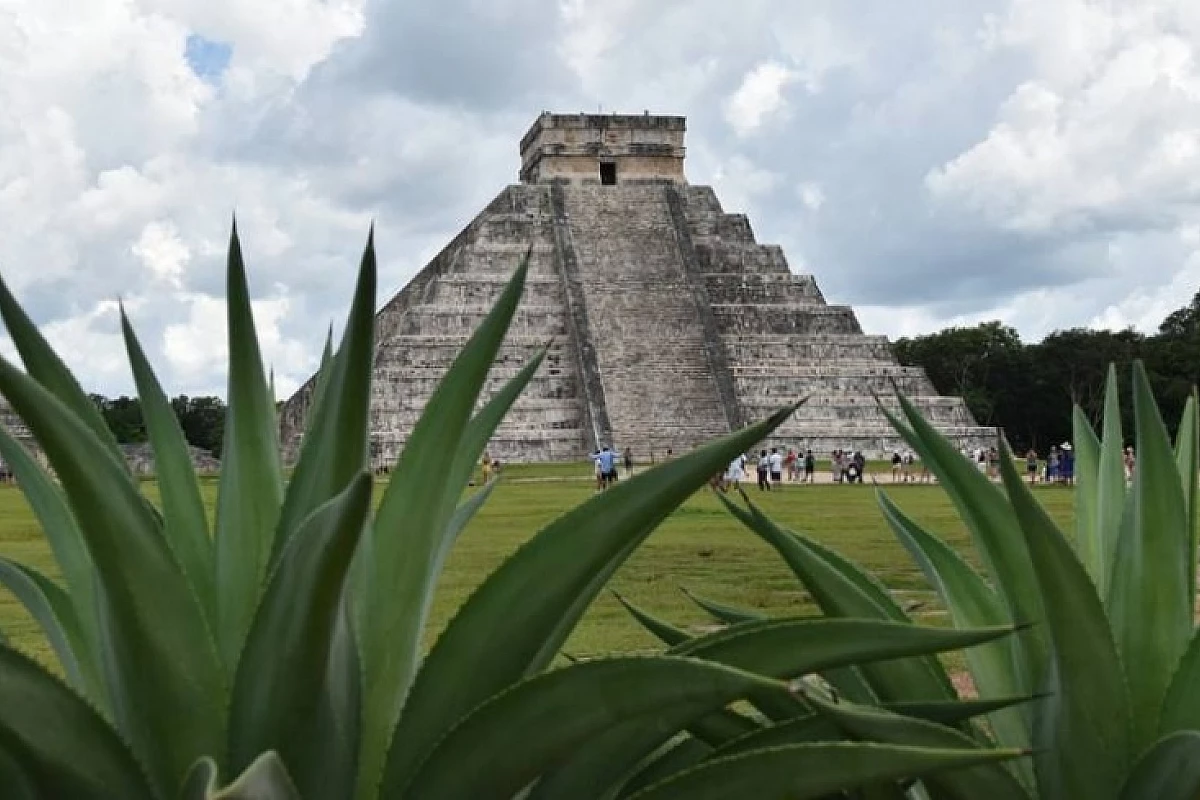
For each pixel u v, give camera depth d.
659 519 2.85
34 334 3.15
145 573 2.57
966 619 3.64
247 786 2.03
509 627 2.85
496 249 72.31
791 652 2.88
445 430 3.11
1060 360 99.06
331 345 3.54
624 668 2.59
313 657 2.46
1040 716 3.27
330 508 2.37
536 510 31.55
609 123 76.31
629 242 73.50
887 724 2.95
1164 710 3.12
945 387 107.44
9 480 57.41
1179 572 3.24
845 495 39.91
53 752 2.45
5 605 14.53
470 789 2.72
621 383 68.25
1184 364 91.81
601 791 2.81
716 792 2.69
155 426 3.23
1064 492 40.38
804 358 70.62
